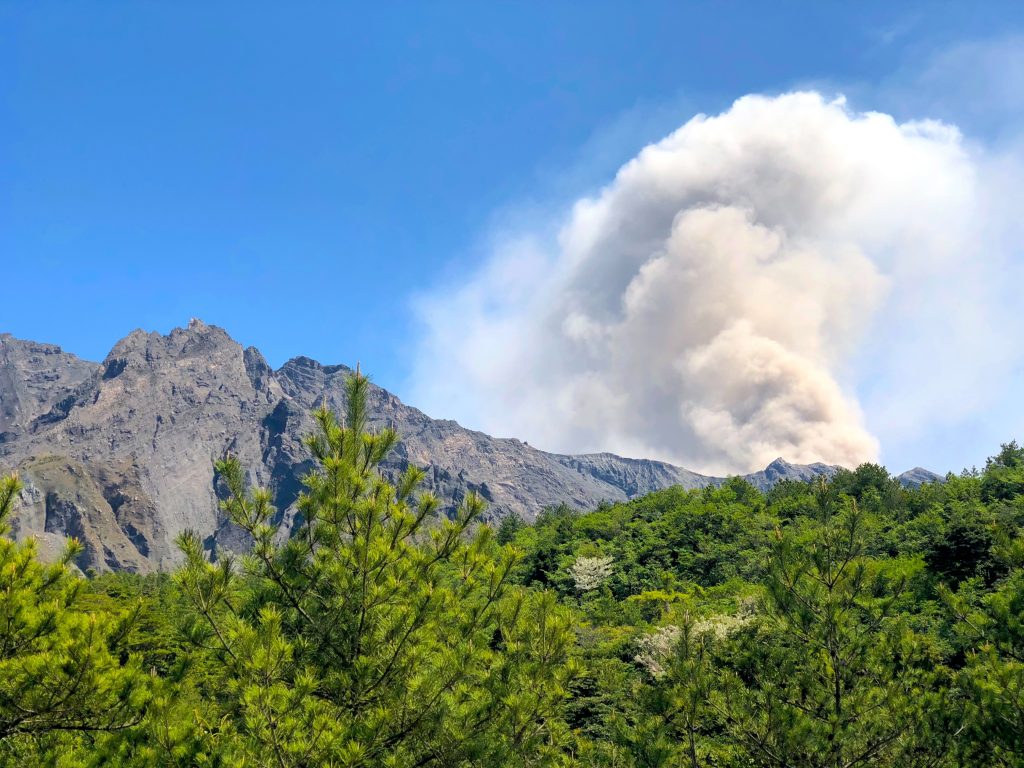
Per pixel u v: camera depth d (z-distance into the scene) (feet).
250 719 31.48
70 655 28.68
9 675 28.30
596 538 303.27
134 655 31.50
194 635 35.27
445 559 42.06
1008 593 46.32
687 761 45.60
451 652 37.93
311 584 39.22
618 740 45.32
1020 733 40.52
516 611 42.09
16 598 29.58
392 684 36.73
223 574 36.73
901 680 45.01
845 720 43.93
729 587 177.68
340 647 38.09
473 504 42.88
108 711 30.07
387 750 34.83
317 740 32.12
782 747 43.04
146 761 29.09
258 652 32.22
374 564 39.40
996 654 43.29
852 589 47.19
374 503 40.88
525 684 38.45
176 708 30.81
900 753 42.52
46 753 29.37
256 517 39.42
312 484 41.14
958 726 41.96
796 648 47.70
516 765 35.99
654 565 237.04
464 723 35.70
